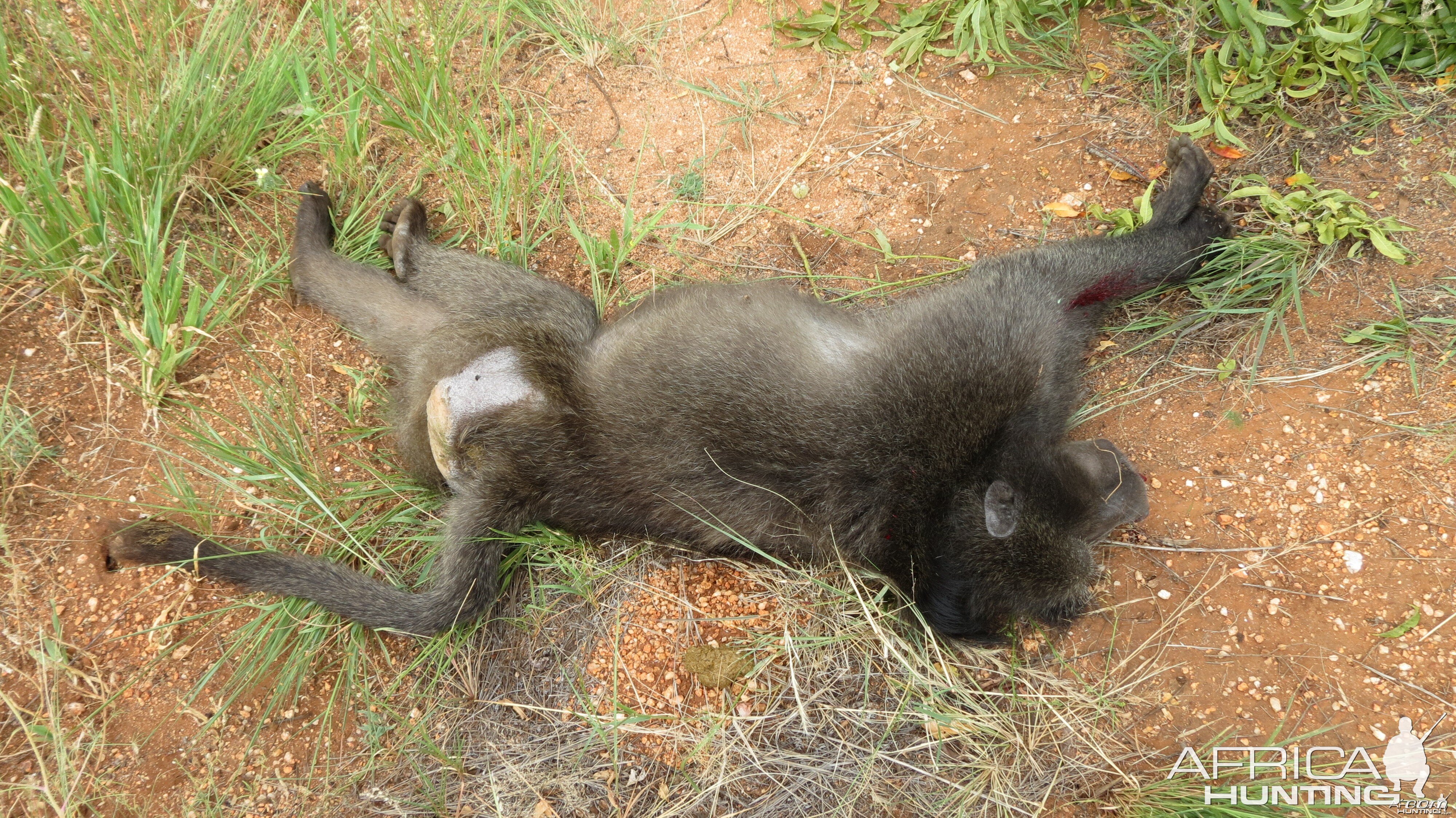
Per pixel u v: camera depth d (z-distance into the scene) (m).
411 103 1.84
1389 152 1.65
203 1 1.86
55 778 1.52
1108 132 1.77
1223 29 1.73
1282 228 1.65
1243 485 1.60
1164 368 1.67
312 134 1.82
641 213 1.83
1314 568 1.56
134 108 1.74
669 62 1.91
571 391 1.61
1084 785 1.55
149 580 1.60
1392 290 1.60
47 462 1.62
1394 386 1.58
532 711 1.61
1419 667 1.50
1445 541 1.52
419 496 1.69
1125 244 1.67
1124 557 1.61
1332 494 1.57
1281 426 1.61
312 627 1.59
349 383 1.73
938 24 1.82
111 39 1.75
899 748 1.57
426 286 1.72
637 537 1.67
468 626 1.63
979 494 1.57
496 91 1.87
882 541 1.59
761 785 1.57
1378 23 1.67
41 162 1.64
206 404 1.68
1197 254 1.68
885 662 1.61
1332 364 1.61
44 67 1.75
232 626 1.60
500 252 1.79
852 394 1.56
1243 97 1.69
